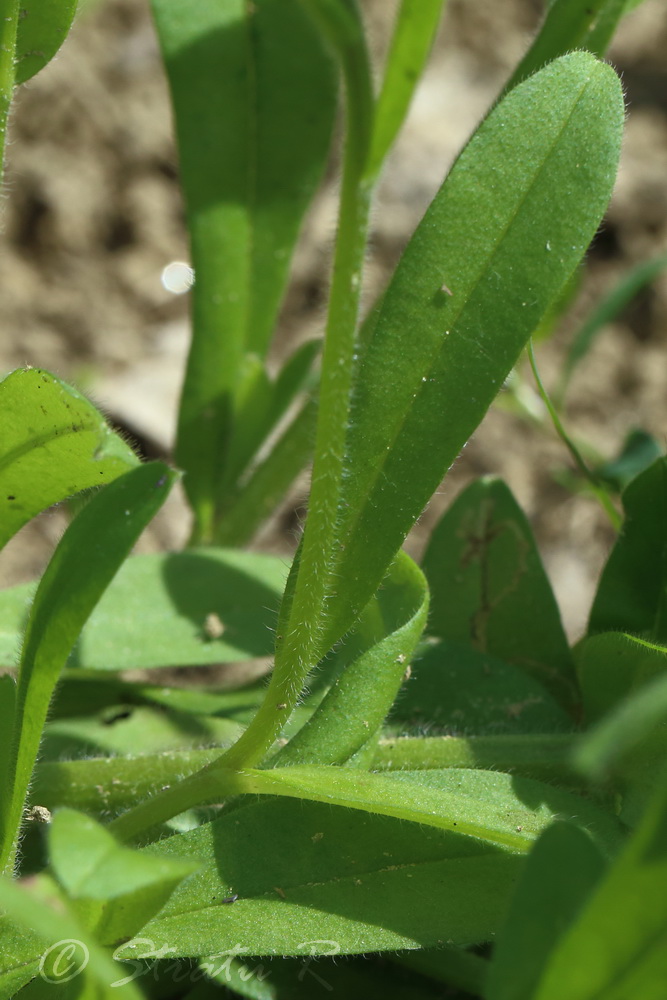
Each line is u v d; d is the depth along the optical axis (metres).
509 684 0.29
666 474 0.28
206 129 0.32
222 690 0.30
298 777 0.26
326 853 0.26
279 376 0.33
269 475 0.33
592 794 0.28
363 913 0.26
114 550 0.25
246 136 0.32
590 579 0.40
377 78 0.39
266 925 0.26
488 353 0.26
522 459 0.43
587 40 0.29
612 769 0.27
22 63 0.27
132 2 0.49
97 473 0.26
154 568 0.30
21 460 0.26
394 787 0.26
